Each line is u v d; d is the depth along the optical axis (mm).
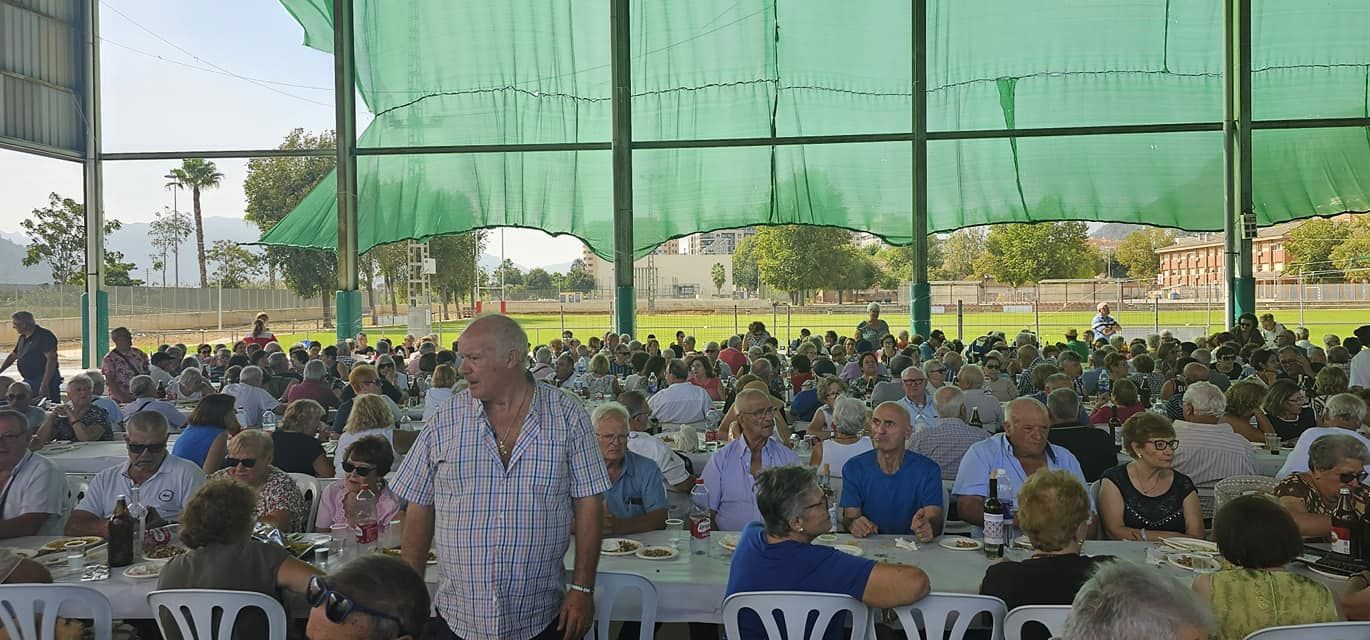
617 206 15203
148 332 31672
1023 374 9461
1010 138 15180
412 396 10469
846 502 4336
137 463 4508
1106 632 1664
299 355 11781
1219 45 14750
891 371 10328
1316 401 7133
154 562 3715
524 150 15648
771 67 15484
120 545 3695
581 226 15977
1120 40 14859
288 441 5660
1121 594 1685
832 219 15617
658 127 15711
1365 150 14703
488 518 2631
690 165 15703
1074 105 15016
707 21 15492
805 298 54656
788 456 4785
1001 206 15297
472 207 15898
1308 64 14672
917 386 7188
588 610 2734
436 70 15750
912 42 14953
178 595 3004
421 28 15695
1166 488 4180
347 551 3947
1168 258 67500
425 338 13312
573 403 2777
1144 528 4164
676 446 6797
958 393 6031
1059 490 3006
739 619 3070
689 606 3424
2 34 14125
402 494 2781
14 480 4445
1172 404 7496
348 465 4105
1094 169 15102
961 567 3592
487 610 2619
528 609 2664
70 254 52656
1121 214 15102
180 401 9602
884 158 15516
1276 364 9188
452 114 15797
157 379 10977
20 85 14461
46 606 3088
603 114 15750
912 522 4016
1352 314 30047
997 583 3006
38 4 14805
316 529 4609
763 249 55188
